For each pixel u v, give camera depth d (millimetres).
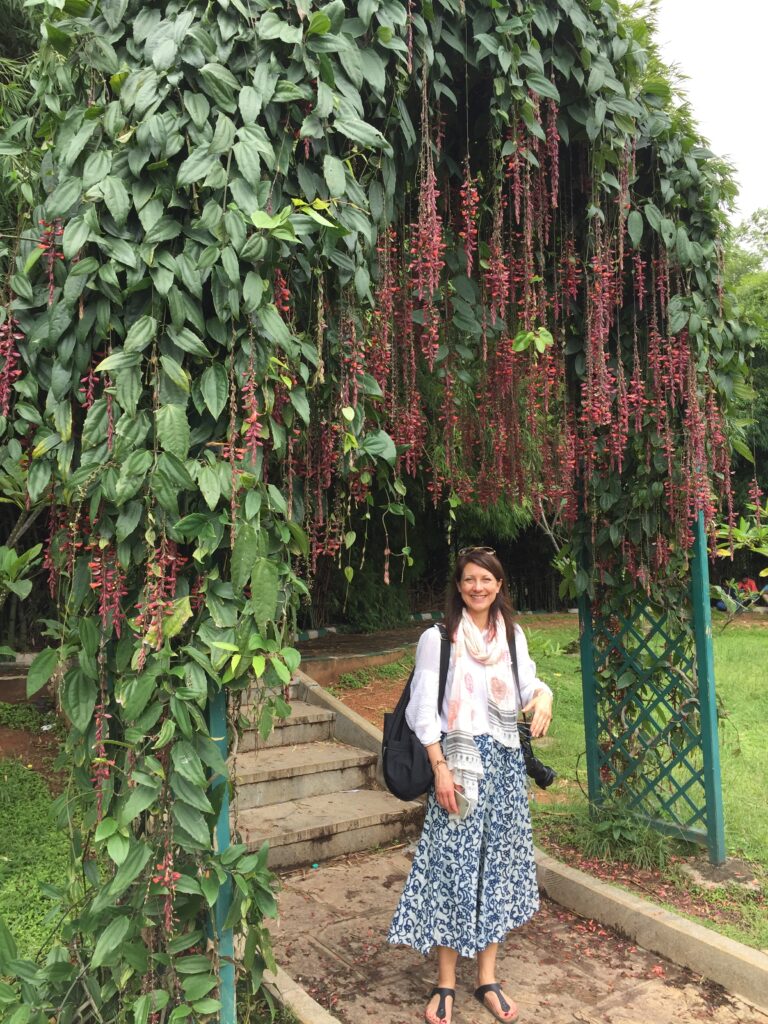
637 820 3209
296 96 1593
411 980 2398
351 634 7895
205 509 1602
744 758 4371
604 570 3266
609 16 2303
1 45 4238
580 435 3219
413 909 2191
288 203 1701
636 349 2906
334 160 1647
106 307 1532
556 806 3635
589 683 3383
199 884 1588
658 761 3227
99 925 1620
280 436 1669
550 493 3436
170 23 1564
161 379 1532
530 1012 2221
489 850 2180
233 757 1768
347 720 4246
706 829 3068
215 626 1594
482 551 2256
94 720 1641
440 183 2498
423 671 2201
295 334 1747
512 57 2064
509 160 2363
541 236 2463
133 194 1520
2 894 2688
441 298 2256
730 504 3090
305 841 3266
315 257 1712
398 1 1802
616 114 2367
